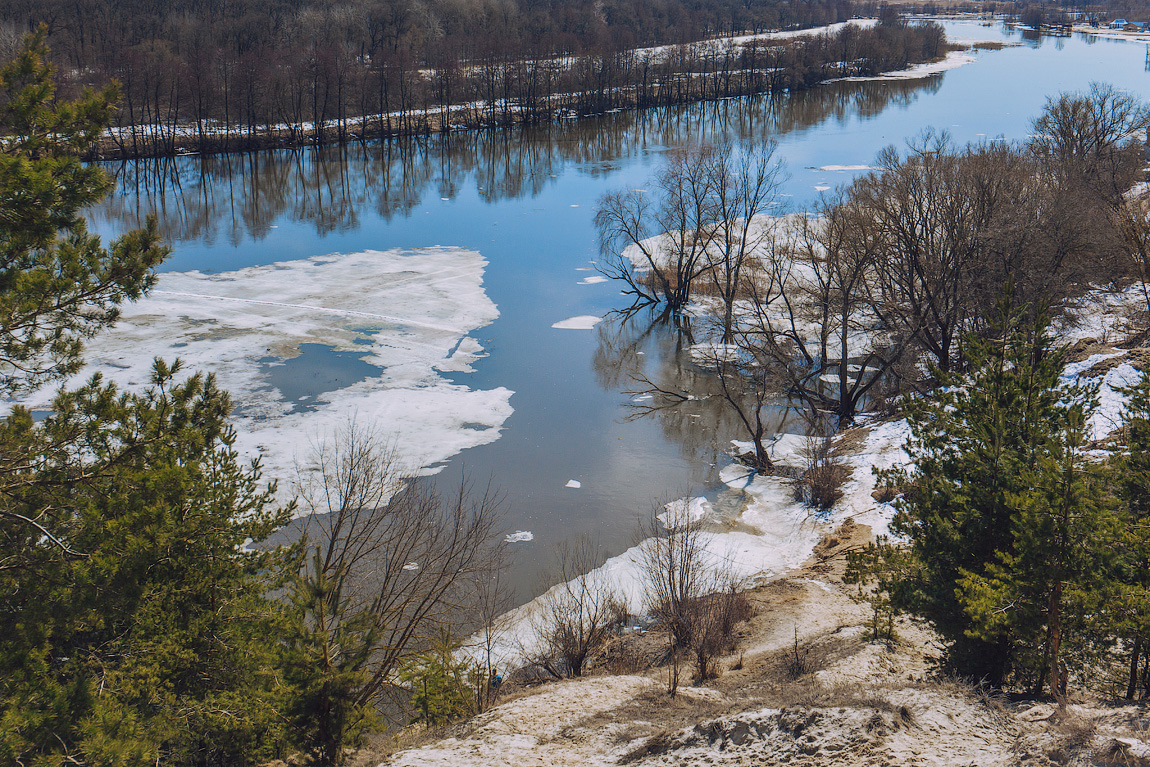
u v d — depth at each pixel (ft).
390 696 56.95
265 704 39.60
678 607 65.05
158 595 38.32
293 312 153.28
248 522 45.27
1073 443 43.91
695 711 45.57
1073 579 38.99
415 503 80.74
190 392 41.01
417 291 167.53
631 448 108.99
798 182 228.84
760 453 103.30
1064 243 108.99
